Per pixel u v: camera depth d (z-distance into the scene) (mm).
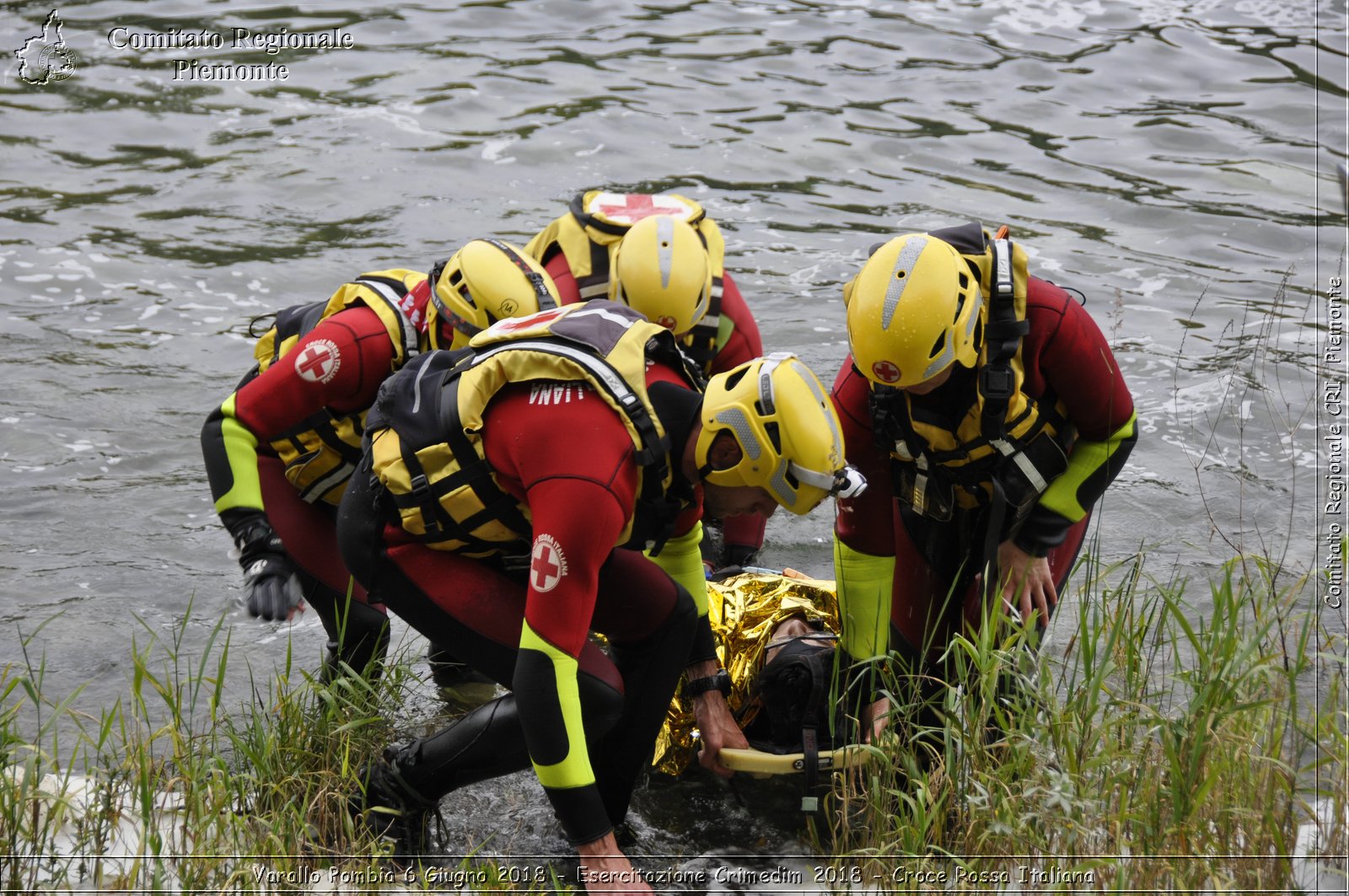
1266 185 14906
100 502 9633
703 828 6648
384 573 6184
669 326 7656
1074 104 17328
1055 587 7203
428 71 18516
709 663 7004
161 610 8414
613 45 19562
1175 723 6062
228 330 12180
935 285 5887
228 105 17484
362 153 15992
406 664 7730
